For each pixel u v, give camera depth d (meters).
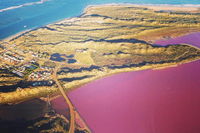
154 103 157.25
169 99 160.12
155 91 169.62
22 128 133.88
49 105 158.25
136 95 166.50
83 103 161.25
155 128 136.88
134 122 142.50
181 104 154.75
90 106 158.12
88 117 148.00
